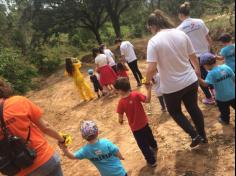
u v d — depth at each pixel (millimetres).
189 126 3342
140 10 17812
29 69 11438
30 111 2473
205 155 3400
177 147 3701
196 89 3322
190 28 4164
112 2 16328
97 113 6246
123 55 6754
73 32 17078
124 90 3400
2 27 15531
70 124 6211
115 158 3014
